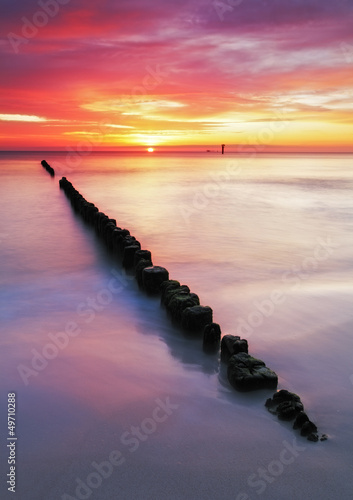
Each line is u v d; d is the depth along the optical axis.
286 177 36.25
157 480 3.35
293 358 5.27
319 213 17.45
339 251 11.09
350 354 5.36
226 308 6.92
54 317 6.57
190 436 3.84
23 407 4.26
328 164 64.12
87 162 63.94
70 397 4.44
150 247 11.48
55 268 9.35
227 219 15.97
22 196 21.62
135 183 29.64
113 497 3.19
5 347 5.55
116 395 4.48
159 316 6.61
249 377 4.50
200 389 4.61
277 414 4.15
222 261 10.02
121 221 15.45
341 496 3.19
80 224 14.46
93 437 3.83
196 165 55.59
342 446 3.71
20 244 11.62
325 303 7.07
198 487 3.28
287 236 13.01
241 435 3.85
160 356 5.34
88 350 5.47
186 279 8.55
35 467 3.47
